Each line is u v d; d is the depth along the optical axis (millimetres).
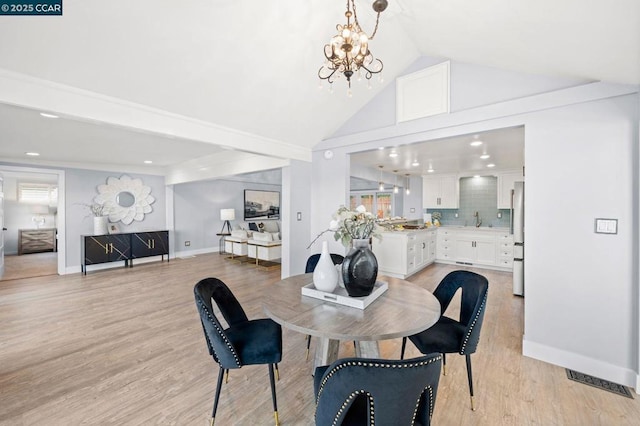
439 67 2906
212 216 7926
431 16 2090
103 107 2242
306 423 1658
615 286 2043
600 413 1727
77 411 1739
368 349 1971
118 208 6133
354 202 9656
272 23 2158
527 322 2391
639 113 1930
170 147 4574
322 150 4125
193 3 1842
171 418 1688
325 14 2246
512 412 1741
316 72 2775
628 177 1998
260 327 1908
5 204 7613
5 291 4258
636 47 1479
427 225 6336
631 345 1988
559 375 2123
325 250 1878
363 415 1155
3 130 3447
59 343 2617
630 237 1992
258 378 2102
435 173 6758
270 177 9352
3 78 1813
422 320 1476
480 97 2654
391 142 3330
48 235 8031
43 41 1747
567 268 2215
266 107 3059
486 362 2309
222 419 1687
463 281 2090
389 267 5082
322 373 1396
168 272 5484
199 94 2576
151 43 1987
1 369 2199
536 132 2344
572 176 2191
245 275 5258
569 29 1532
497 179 6266
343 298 1693
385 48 2748
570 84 2199
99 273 5398
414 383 978
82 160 5508
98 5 1673
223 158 5188
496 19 1729
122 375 2121
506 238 5430
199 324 3055
